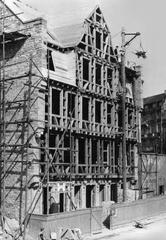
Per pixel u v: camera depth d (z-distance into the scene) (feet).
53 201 95.71
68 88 103.86
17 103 96.99
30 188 92.73
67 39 110.01
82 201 107.14
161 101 218.18
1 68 100.12
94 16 117.29
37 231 82.69
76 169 105.19
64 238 82.12
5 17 99.30
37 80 94.27
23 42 98.17
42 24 95.91
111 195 122.31
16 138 96.37
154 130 219.41
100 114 118.42
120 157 124.36
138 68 136.77
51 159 94.68
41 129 94.17
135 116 135.13
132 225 105.70
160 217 120.06
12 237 83.30
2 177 97.04
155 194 141.28
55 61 103.04
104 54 119.96
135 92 136.56
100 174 113.19
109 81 125.29
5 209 95.71
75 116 106.52
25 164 93.81
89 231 91.45
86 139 110.32
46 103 98.32
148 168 139.23
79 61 109.09
